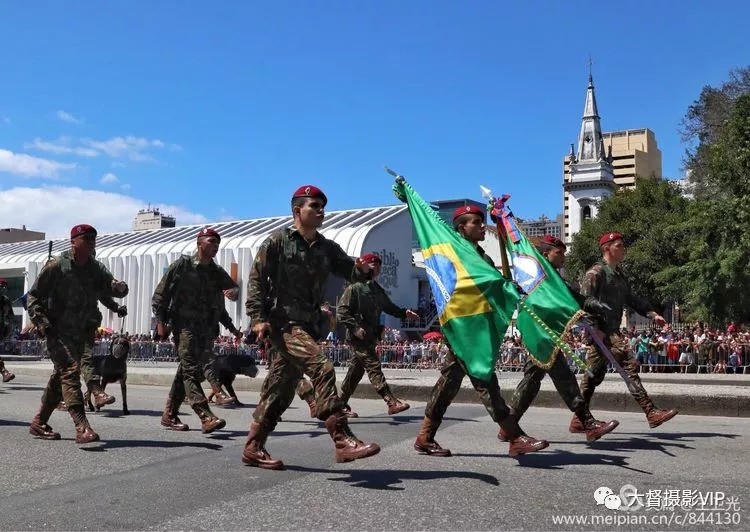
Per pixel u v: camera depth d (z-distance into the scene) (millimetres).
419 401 11109
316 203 5012
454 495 4469
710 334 25016
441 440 6766
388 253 47188
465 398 10484
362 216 50188
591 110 107938
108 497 4465
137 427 7805
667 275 34250
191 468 5367
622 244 6934
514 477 5000
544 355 6160
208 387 13930
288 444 6555
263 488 4672
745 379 19047
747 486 4777
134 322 47125
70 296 6473
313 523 3867
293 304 4980
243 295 41844
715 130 38188
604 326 6762
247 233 52781
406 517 3977
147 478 5016
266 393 5289
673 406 9250
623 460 5684
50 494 4562
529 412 9477
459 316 5398
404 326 46000
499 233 6633
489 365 5316
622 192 54688
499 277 5438
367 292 9133
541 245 6969
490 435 7117
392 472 5172
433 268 5641
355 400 11312
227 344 30625
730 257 26781
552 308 6227
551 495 4488
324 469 5301
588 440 6363
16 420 8281
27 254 55938
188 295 7621
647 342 25156
